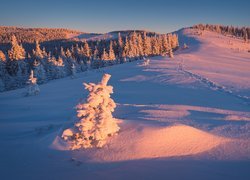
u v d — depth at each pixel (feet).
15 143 54.44
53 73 285.84
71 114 82.07
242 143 49.16
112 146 46.37
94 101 48.14
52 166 41.93
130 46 373.40
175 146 46.21
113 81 182.91
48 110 102.17
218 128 56.24
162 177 37.88
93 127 48.26
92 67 347.56
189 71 208.13
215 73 206.18
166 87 148.05
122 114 65.67
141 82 169.99
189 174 38.73
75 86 178.09
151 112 65.72
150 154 44.34
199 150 46.19
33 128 68.13
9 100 151.64
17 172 40.27
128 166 41.14
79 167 41.34
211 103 104.06
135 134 48.29
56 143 49.11
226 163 42.19
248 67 280.92
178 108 74.28
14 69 282.97
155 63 269.64
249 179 37.60
